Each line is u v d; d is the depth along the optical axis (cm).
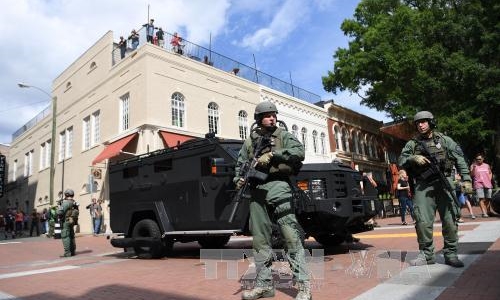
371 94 2766
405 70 2214
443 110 2212
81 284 570
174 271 636
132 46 2086
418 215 512
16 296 509
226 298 426
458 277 434
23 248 1367
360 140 3647
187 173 754
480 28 2139
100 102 2286
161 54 2011
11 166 3809
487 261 502
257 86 2541
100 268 725
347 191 691
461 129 2091
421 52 2155
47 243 1535
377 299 375
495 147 2384
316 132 3012
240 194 425
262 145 413
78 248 1246
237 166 434
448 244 496
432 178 503
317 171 680
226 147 705
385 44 2342
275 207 402
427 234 509
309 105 2966
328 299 392
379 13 2711
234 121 2333
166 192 789
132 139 1927
